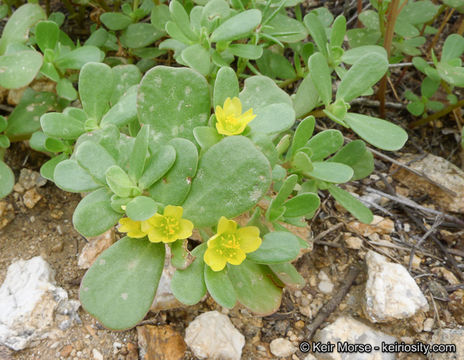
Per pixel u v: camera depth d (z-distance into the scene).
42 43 0.10
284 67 0.12
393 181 0.13
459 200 0.12
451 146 0.13
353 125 0.09
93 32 0.13
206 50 0.10
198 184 0.07
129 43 0.12
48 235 0.11
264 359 0.10
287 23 0.12
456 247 0.11
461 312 0.10
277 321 0.10
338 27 0.11
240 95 0.09
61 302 0.10
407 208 0.12
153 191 0.07
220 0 0.10
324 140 0.09
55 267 0.10
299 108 0.10
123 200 0.07
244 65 0.12
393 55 0.14
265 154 0.08
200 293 0.07
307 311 0.10
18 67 0.09
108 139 0.08
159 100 0.08
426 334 0.10
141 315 0.07
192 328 0.09
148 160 0.07
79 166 0.08
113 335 0.10
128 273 0.07
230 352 0.09
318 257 0.11
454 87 0.14
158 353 0.09
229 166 0.07
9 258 0.10
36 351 0.09
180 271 0.07
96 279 0.07
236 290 0.08
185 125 0.08
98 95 0.09
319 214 0.12
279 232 0.08
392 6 0.12
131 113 0.09
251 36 0.11
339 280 0.11
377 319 0.10
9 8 0.13
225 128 0.08
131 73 0.10
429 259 0.11
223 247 0.07
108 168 0.07
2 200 0.11
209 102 0.08
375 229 0.12
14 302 0.09
